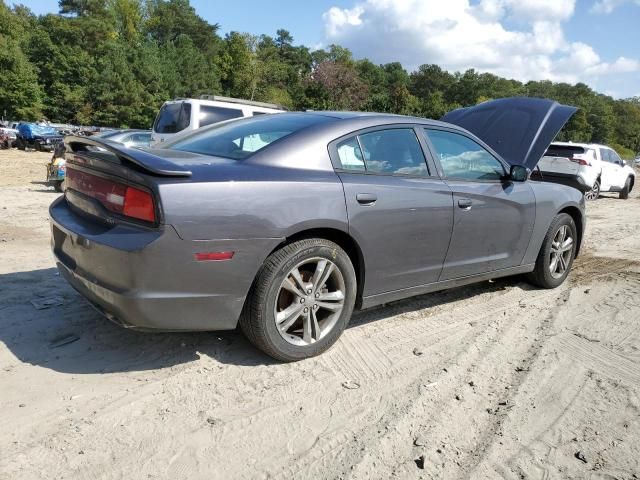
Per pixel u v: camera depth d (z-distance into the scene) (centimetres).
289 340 323
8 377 295
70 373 304
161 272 273
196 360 327
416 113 6119
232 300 295
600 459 246
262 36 12362
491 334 388
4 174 1631
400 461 240
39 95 5816
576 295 489
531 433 265
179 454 238
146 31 10300
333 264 331
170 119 1148
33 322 370
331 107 5881
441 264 396
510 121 588
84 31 7581
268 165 314
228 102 1230
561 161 1424
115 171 289
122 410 269
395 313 427
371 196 340
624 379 323
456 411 283
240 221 288
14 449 235
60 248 339
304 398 290
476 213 409
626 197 1725
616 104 13812
